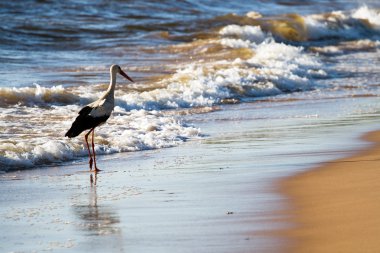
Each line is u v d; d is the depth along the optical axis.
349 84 37.72
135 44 51.47
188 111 29.98
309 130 23.61
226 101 32.81
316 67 42.91
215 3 75.88
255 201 13.77
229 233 11.53
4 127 23.50
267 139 22.16
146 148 21.53
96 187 16.06
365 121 25.08
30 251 10.98
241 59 45.09
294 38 60.03
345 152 18.98
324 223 11.81
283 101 32.72
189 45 50.88
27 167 18.84
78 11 62.47
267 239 11.10
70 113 27.31
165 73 38.50
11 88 29.59
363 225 11.50
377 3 91.50
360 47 56.78
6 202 14.62
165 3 69.94
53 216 13.26
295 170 16.73
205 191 14.96
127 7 66.19
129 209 13.61
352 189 14.16
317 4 88.00
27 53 46.44
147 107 30.25
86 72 38.59
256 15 66.62
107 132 23.12
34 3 63.03
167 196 14.65
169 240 11.29
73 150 20.59
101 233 11.91
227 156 19.39
